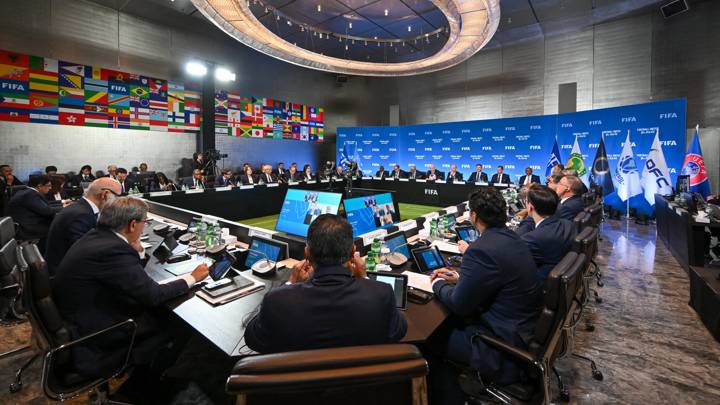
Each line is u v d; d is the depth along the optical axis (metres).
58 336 1.31
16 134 6.05
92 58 6.80
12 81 5.97
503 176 8.18
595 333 2.49
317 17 7.37
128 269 1.45
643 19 7.46
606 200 7.29
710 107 6.78
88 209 2.34
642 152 6.80
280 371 0.61
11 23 5.89
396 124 11.71
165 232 2.96
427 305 1.54
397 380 0.64
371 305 0.92
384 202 2.83
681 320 2.67
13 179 5.72
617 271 3.80
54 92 6.40
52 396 1.31
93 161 6.93
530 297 1.41
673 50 7.14
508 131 9.34
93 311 1.43
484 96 10.02
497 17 5.28
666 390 1.88
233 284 1.71
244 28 5.85
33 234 3.49
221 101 8.96
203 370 2.02
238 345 1.21
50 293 1.31
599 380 1.97
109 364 1.44
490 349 1.38
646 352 2.25
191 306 1.52
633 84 7.68
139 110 7.49
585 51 8.30
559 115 8.23
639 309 2.87
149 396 1.80
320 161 11.73
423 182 8.62
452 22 5.63
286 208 2.51
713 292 2.42
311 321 0.88
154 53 7.64
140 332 1.56
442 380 1.84
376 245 2.09
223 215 6.30
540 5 6.94
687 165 6.17
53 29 6.30
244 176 8.27
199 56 8.42
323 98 11.65
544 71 8.96
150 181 6.77
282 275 1.87
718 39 6.63
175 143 8.17
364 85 12.08
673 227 4.34
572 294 1.32
